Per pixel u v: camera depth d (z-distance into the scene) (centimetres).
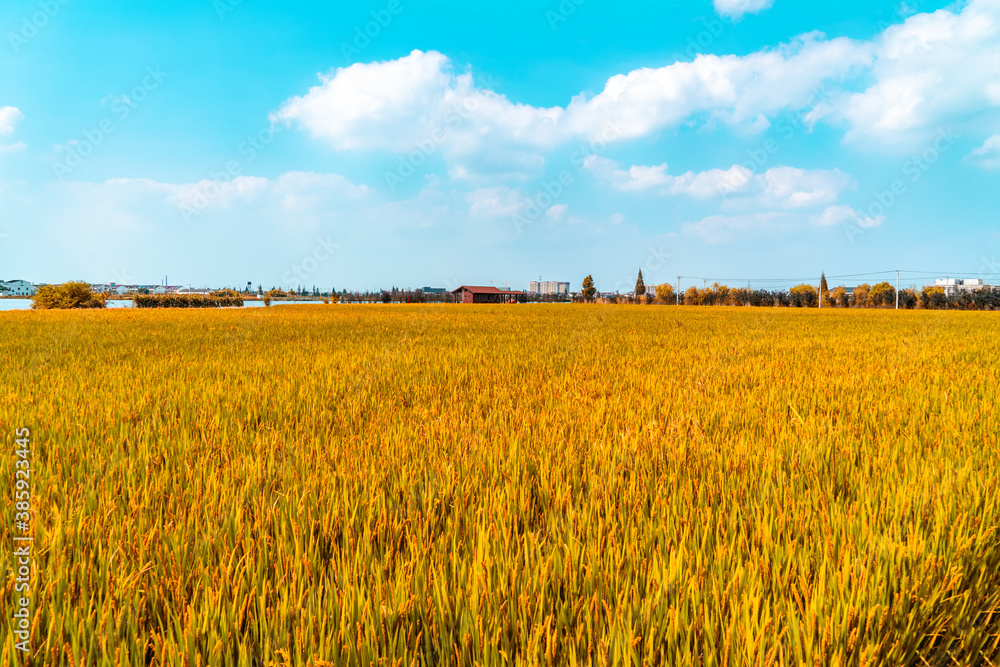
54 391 529
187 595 174
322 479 272
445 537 207
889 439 358
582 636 151
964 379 624
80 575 179
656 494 258
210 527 213
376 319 2255
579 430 392
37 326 1590
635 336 1329
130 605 165
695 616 156
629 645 142
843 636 151
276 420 432
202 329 1545
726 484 273
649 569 185
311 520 223
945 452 332
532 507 249
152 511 237
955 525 214
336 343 1116
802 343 1145
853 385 588
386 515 227
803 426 392
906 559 188
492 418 431
